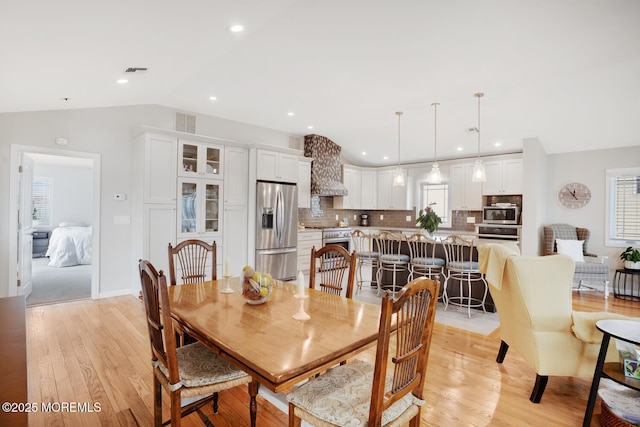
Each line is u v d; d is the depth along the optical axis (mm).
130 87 3703
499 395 2293
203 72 3732
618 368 1966
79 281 5434
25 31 1973
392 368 2566
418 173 7551
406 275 5023
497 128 5504
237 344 1395
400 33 2846
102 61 2723
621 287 5336
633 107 4426
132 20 2098
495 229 6105
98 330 3338
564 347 2174
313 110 5066
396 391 1338
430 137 6238
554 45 3021
